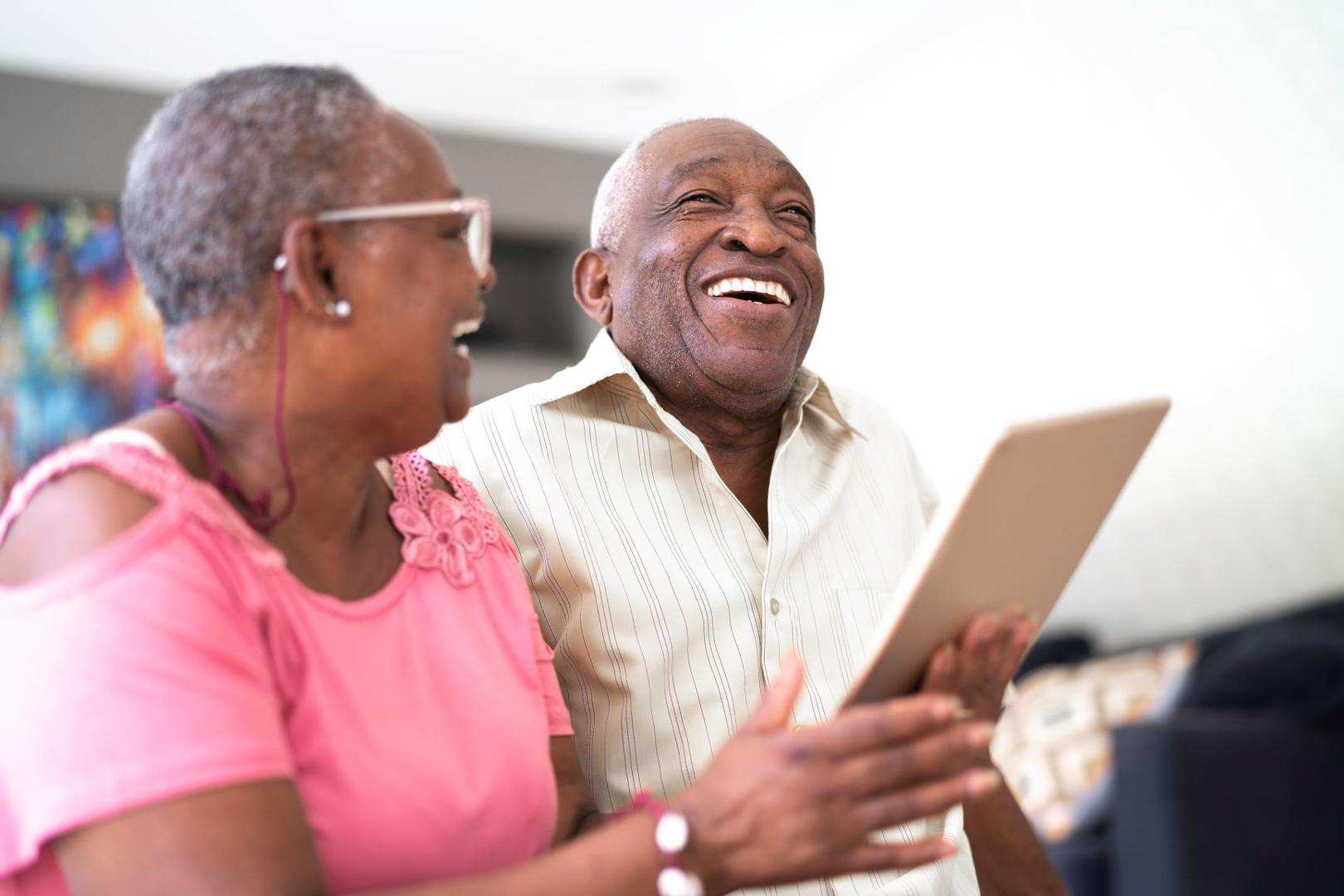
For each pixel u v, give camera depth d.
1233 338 3.73
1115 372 4.09
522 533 1.54
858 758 0.86
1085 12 4.20
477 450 1.59
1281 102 3.58
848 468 1.73
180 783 0.82
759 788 0.86
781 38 4.91
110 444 0.92
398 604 1.08
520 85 5.29
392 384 1.00
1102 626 4.23
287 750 0.92
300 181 0.96
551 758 1.26
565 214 6.04
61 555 0.87
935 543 0.95
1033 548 1.07
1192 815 2.67
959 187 4.68
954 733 0.88
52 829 0.81
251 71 0.99
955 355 4.70
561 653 1.52
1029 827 1.54
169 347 1.00
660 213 1.62
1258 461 3.66
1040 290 4.36
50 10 4.49
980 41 4.59
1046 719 3.49
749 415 1.64
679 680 1.49
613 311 1.68
